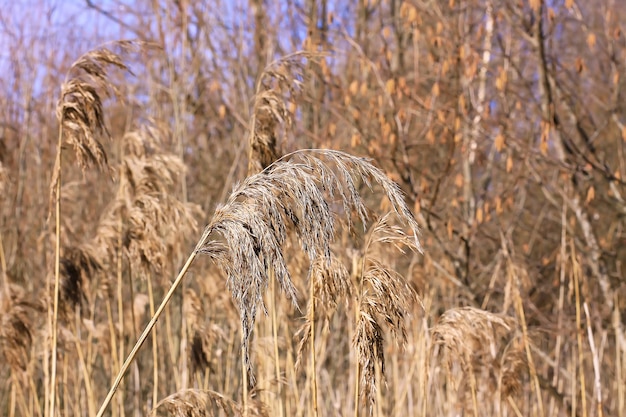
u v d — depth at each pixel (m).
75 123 3.67
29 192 8.55
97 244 4.89
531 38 6.98
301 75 4.41
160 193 4.65
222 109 7.53
